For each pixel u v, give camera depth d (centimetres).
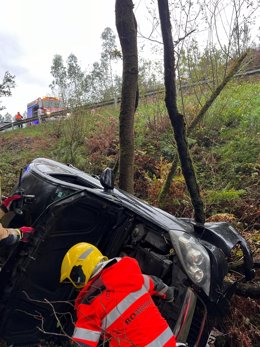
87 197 315
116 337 252
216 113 777
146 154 754
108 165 790
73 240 319
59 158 888
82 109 962
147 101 874
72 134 934
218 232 366
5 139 1530
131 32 477
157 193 603
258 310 384
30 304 314
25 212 341
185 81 730
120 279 257
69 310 325
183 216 557
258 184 593
